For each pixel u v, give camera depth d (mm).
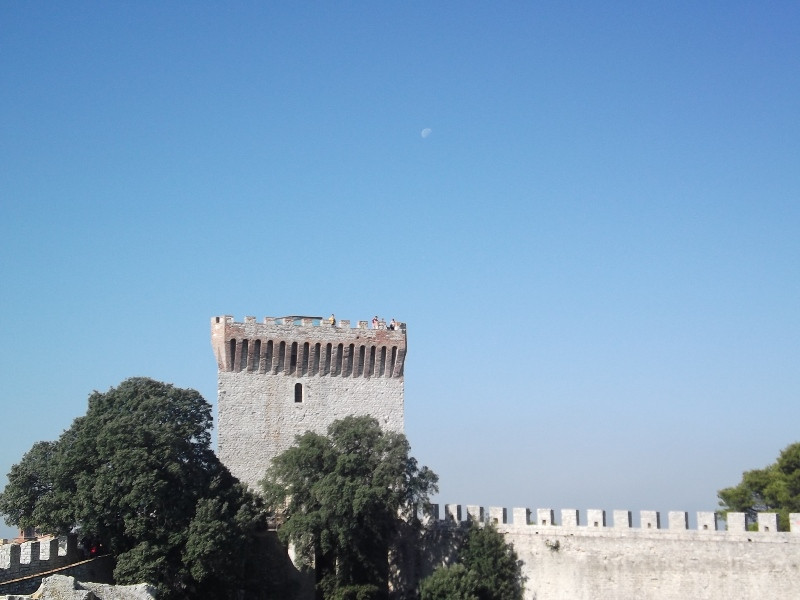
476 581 99000
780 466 124188
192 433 104938
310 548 105500
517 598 100938
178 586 97438
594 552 96312
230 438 114938
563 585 97938
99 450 99625
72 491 99375
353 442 107375
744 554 87125
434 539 108250
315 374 118438
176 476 100312
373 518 104875
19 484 102312
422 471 106875
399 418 119938
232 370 116188
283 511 108875
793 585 84000
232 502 103938
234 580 100125
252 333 116500
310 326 118500
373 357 120062
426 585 99625
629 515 95125
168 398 105938
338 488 101562
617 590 94188
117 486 97250
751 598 86125
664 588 91312
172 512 98250
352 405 118875
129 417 102062
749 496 127500
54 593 74250
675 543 91250
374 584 106750
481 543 102500
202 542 95875
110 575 96438
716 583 88312
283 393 117125
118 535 97812
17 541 109312
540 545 100250
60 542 94312
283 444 116062
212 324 117500
